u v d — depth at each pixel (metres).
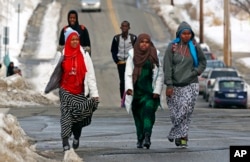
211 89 80.50
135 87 28.64
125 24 47.34
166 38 151.25
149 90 28.52
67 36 26.48
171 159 25.88
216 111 53.00
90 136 34.16
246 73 124.50
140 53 28.47
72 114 26.55
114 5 179.25
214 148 28.80
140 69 28.45
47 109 51.09
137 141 30.66
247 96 80.00
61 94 26.47
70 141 31.48
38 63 116.94
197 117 47.12
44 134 34.81
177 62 28.38
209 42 160.75
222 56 145.12
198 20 175.75
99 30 151.25
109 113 47.88
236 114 50.09
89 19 161.62
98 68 108.88
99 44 138.38
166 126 39.97
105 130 37.16
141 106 28.62
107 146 29.84
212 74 92.00
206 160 25.67
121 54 47.81
